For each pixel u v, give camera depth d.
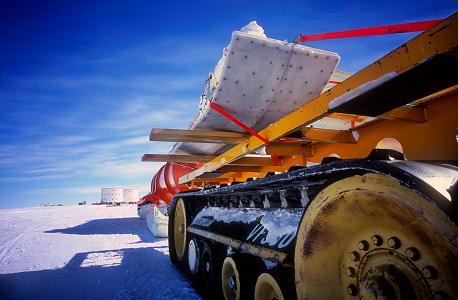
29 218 18.50
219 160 3.73
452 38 0.89
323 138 2.57
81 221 15.88
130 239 8.50
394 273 1.17
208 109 2.63
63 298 3.41
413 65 0.98
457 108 1.76
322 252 1.49
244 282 2.22
